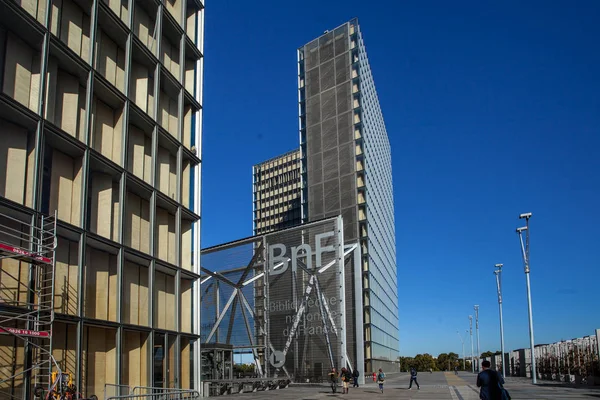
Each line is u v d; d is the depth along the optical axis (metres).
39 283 17.19
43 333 15.95
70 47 20.30
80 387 18.09
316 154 81.62
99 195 21.45
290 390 39.06
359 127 78.19
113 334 20.94
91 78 20.34
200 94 30.77
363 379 46.47
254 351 49.16
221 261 55.34
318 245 46.75
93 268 20.78
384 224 94.81
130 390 21.84
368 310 69.81
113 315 21.33
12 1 16.61
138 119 23.88
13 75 17.47
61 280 18.69
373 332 70.69
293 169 145.75
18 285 16.58
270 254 50.53
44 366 17.22
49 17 18.44
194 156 28.98
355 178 76.00
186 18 30.08
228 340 52.62
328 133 81.19
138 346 22.84
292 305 47.44
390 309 96.31
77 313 18.75
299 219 139.62
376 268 78.38
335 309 43.97
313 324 45.31
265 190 151.25
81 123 20.55
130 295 22.98
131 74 24.39
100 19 21.92
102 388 20.34
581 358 45.53
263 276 50.59
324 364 43.66
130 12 23.75
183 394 25.86
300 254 47.97
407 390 37.53
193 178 29.45
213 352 43.19
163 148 26.78
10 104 16.36
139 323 23.42
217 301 54.59
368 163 78.50
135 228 23.80
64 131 18.67
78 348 18.36
